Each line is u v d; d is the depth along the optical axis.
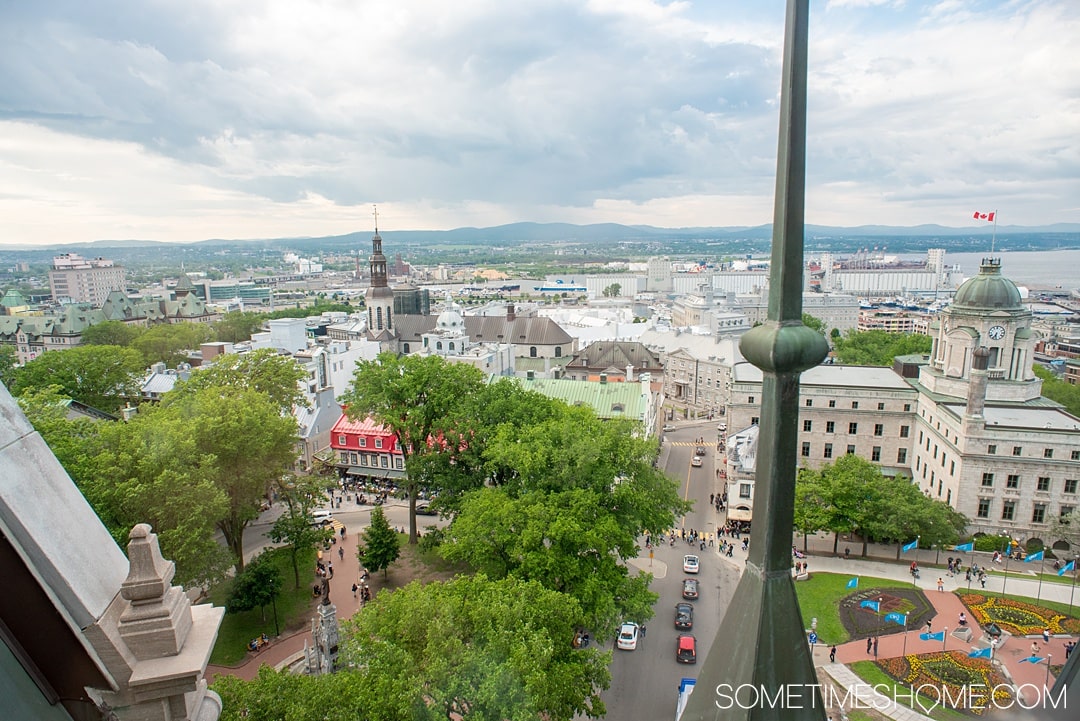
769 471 5.11
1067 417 67.69
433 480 59.94
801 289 5.02
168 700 7.05
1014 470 64.06
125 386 90.06
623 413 87.31
